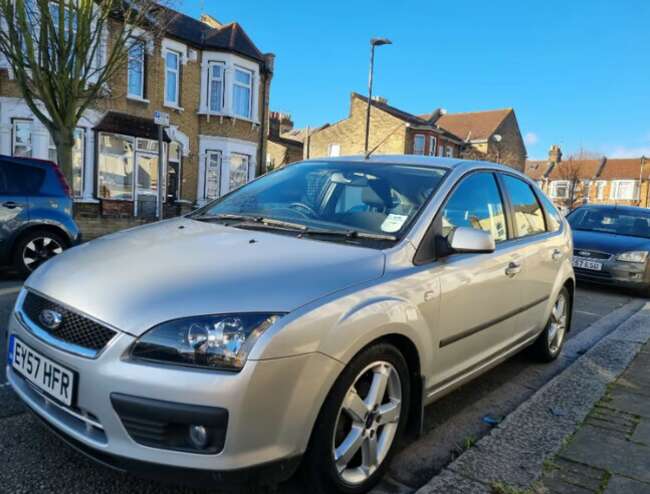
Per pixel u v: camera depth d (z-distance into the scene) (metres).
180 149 20.31
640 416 3.47
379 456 2.62
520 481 2.64
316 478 2.29
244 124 21.78
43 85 10.63
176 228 3.19
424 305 2.76
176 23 20.66
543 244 4.31
